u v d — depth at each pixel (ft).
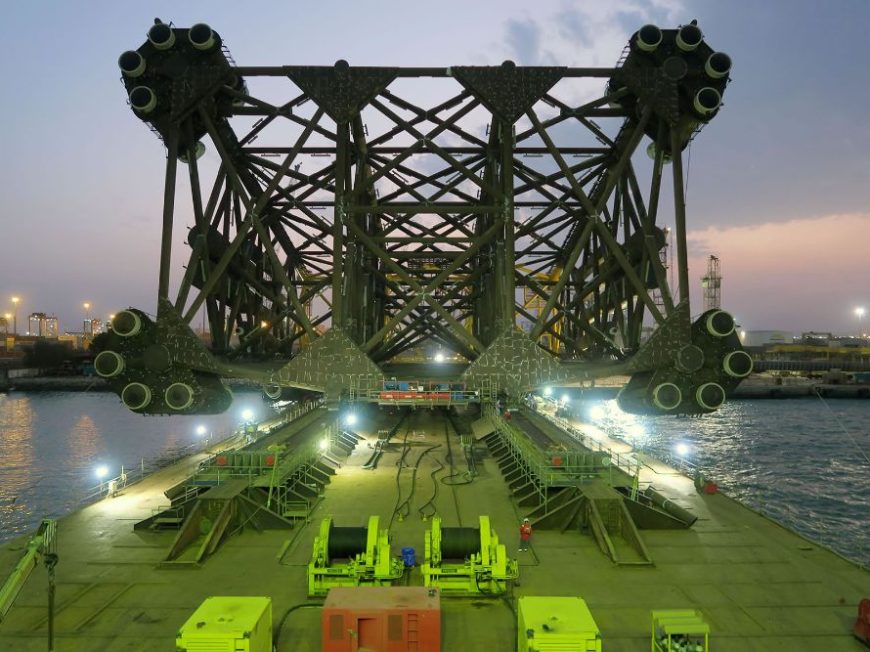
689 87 106.01
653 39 103.45
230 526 64.18
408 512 72.38
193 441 255.70
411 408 181.68
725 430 283.59
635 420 315.99
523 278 130.00
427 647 36.24
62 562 57.36
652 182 110.93
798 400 447.01
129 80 106.32
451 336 165.89
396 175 150.71
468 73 109.19
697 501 82.48
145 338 97.66
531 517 69.77
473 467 95.04
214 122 112.16
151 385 97.50
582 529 65.72
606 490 68.59
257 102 111.04
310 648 40.34
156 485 92.89
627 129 121.08
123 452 230.89
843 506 150.41
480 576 48.47
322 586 48.42
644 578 53.31
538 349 108.06
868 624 41.42
